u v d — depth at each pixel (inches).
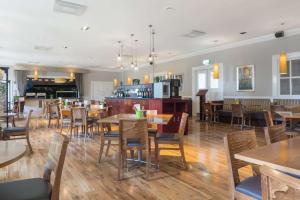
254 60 289.6
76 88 547.8
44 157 155.0
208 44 316.8
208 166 135.7
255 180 62.9
